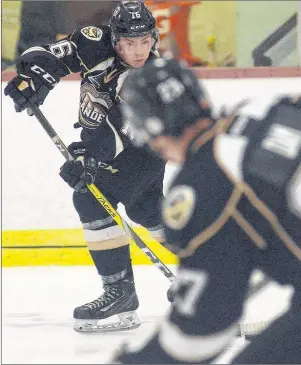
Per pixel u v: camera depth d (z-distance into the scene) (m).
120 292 11.17
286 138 6.07
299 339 6.50
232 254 5.93
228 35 18.19
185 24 18.03
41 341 10.50
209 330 6.12
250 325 9.84
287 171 5.94
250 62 18.38
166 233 6.10
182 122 6.08
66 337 10.75
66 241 15.02
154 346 6.33
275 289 12.16
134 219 11.44
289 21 18.09
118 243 11.11
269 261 6.09
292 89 16.28
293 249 6.07
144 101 6.15
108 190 11.15
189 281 6.05
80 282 13.72
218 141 6.00
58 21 17.44
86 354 9.95
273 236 6.02
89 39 10.87
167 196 6.04
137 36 10.45
